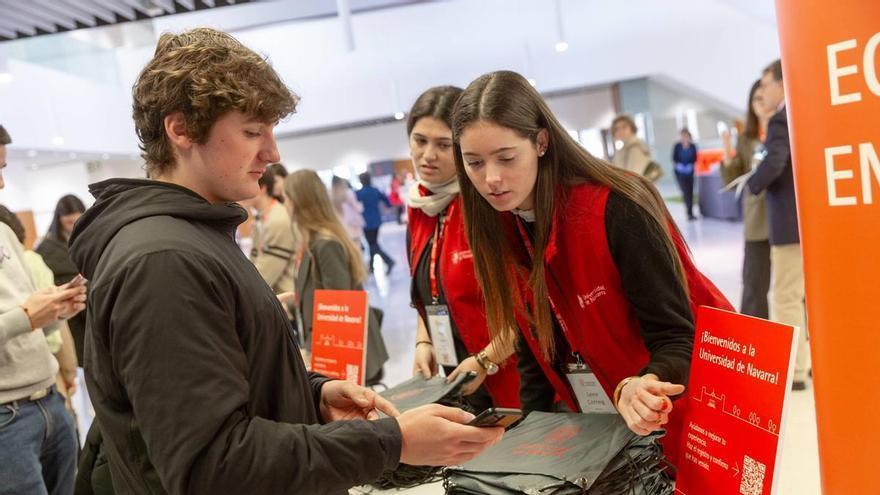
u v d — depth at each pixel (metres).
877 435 0.72
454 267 1.87
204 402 0.80
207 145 0.93
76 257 0.96
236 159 0.95
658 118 13.22
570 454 1.18
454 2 11.88
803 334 3.28
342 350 1.86
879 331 0.70
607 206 1.30
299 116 12.36
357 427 0.89
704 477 1.01
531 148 1.29
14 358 1.95
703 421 1.02
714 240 9.26
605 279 1.34
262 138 0.98
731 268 6.89
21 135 9.22
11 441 1.94
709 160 12.66
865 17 0.68
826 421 0.77
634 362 1.41
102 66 11.77
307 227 2.84
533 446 1.26
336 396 1.19
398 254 13.61
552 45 12.05
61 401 2.18
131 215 0.91
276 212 3.56
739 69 12.15
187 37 0.96
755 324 0.92
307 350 2.83
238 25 10.21
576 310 1.42
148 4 4.70
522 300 1.54
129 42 11.71
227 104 0.91
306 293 2.84
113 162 14.44
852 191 0.71
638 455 1.16
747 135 3.97
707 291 1.42
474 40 12.00
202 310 0.84
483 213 1.49
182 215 0.92
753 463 0.91
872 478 0.73
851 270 0.72
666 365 1.18
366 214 11.28
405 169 16.38
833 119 0.72
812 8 0.72
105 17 4.80
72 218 3.64
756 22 12.02
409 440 0.91
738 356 0.95
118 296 0.83
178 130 0.93
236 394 0.83
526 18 11.99
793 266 3.36
